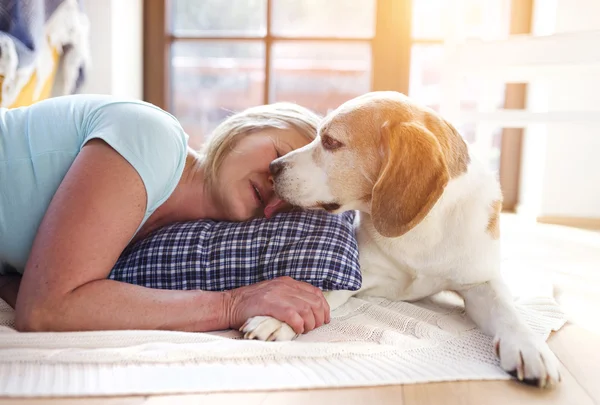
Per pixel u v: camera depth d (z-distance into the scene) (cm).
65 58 210
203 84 324
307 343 102
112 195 103
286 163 131
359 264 131
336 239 124
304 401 85
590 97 284
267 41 309
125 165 106
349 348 102
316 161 131
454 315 131
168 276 121
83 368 91
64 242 99
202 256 122
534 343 100
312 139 144
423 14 305
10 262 120
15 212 113
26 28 178
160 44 310
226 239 124
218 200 134
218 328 109
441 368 99
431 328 116
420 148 116
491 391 92
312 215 130
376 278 136
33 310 98
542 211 289
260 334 104
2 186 113
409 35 303
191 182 135
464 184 125
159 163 110
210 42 313
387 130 120
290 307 108
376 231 130
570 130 283
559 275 178
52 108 118
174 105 325
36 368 90
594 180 285
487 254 125
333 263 120
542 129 288
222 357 97
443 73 262
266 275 121
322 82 318
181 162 118
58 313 98
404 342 107
